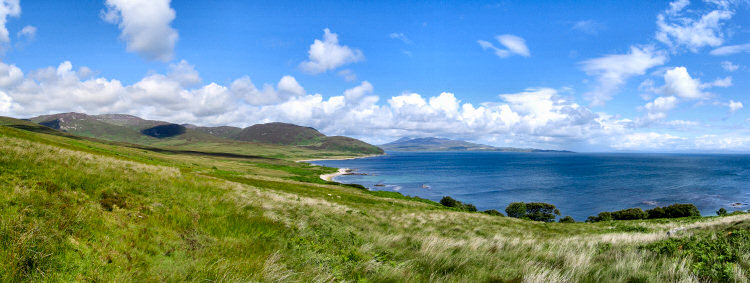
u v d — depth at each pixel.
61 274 4.73
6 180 7.96
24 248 4.73
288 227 11.01
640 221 39.09
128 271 5.33
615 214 68.56
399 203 49.81
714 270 6.04
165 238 7.27
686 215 61.09
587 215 84.31
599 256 8.89
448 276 6.92
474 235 19.94
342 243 10.20
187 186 14.62
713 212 85.56
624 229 28.22
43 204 6.72
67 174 9.82
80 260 5.22
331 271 6.60
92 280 4.84
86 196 8.47
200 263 6.21
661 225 30.34
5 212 5.75
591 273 6.93
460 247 10.41
